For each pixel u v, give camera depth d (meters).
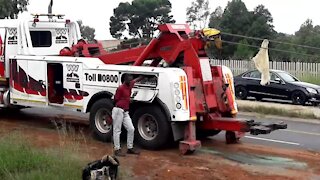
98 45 12.93
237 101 20.89
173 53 10.84
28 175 7.19
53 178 7.11
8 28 13.60
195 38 10.55
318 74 27.64
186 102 10.02
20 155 7.96
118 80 10.84
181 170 8.94
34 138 11.53
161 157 9.95
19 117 14.97
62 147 9.48
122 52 11.71
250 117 16.77
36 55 13.27
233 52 37.19
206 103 10.56
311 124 15.27
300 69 28.41
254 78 21.86
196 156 10.14
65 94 11.99
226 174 8.73
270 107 18.05
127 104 10.10
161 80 10.08
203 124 10.80
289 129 14.05
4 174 7.31
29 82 12.89
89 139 11.57
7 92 13.64
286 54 35.09
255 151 10.75
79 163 8.08
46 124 13.74
